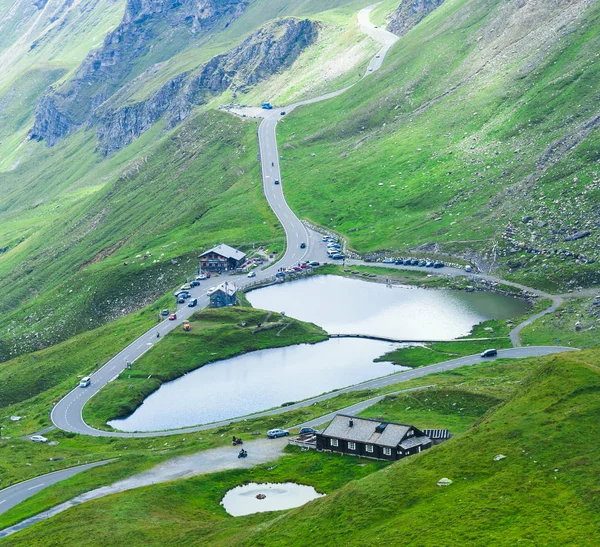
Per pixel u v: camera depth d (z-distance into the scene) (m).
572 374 149.75
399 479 137.88
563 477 124.38
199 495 169.12
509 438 138.38
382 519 129.12
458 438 145.50
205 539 144.62
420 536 119.31
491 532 116.19
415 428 176.88
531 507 119.62
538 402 146.38
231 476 175.88
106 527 154.25
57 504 171.62
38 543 152.12
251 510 161.25
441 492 130.25
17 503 175.50
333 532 129.88
